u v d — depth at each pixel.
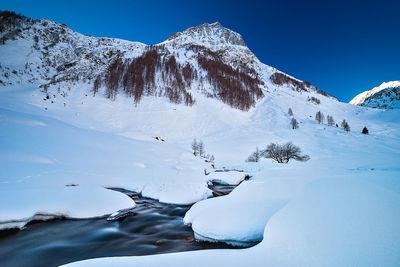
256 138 76.88
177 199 16.95
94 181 19.39
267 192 12.03
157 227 11.69
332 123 98.44
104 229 11.27
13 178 16.03
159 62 150.75
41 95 79.19
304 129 87.94
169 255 5.20
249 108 126.62
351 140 69.44
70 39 165.12
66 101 81.19
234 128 92.31
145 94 108.56
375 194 7.94
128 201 15.59
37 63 122.12
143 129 74.56
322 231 5.86
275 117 107.62
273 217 7.41
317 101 148.62
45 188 14.60
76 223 11.98
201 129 87.06
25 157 20.38
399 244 4.67
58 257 8.23
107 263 4.85
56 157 22.97
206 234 8.98
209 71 161.88
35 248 8.99
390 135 75.94
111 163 25.72
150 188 19.41
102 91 99.38
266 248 5.42
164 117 88.00
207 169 34.91
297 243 5.46
